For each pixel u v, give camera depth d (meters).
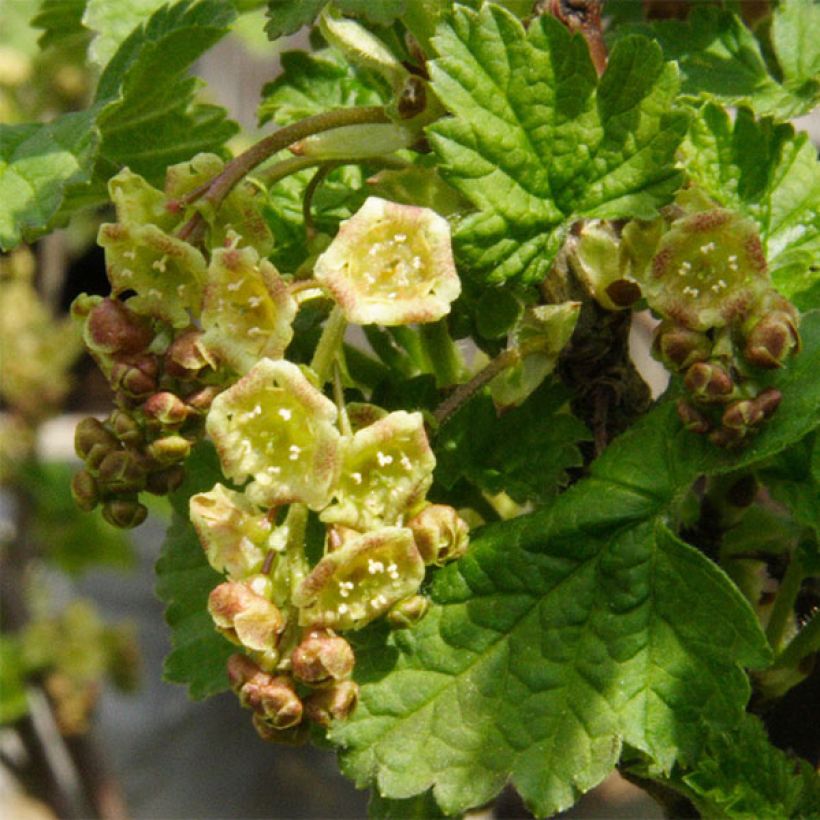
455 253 0.10
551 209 0.10
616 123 0.10
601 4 0.11
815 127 0.22
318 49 0.13
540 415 0.11
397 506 0.09
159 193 0.10
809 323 0.10
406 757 0.10
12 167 0.11
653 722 0.10
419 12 0.10
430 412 0.11
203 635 0.11
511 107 0.10
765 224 0.11
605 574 0.10
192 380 0.09
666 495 0.10
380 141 0.10
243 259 0.09
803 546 0.11
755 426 0.09
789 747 0.12
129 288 0.09
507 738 0.10
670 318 0.09
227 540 0.09
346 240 0.09
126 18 0.12
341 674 0.09
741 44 0.13
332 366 0.09
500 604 0.10
